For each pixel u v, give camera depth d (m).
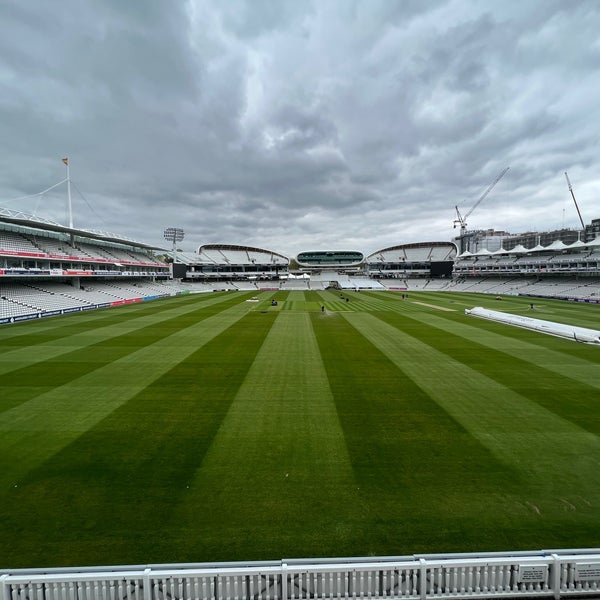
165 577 4.04
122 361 16.30
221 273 96.69
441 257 104.44
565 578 4.37
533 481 6.99
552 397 11.59
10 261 38.78
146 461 7.75
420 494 6.59
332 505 6.28
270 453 8.09
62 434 9.02
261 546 5.34
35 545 5.37
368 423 9.67
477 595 4.34
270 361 16.31
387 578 4.28
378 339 21.64
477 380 13.40
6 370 14.78
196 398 11.57
